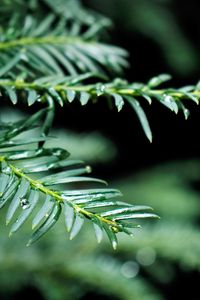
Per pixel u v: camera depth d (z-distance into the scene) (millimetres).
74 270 878
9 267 878
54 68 518
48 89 443
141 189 1386
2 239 876
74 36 557
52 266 888
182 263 893
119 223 389
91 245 918
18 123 438
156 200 1333
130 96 439
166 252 874
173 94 436
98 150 1088
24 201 396
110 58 561
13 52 516
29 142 421
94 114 1740
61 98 446
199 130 1996
